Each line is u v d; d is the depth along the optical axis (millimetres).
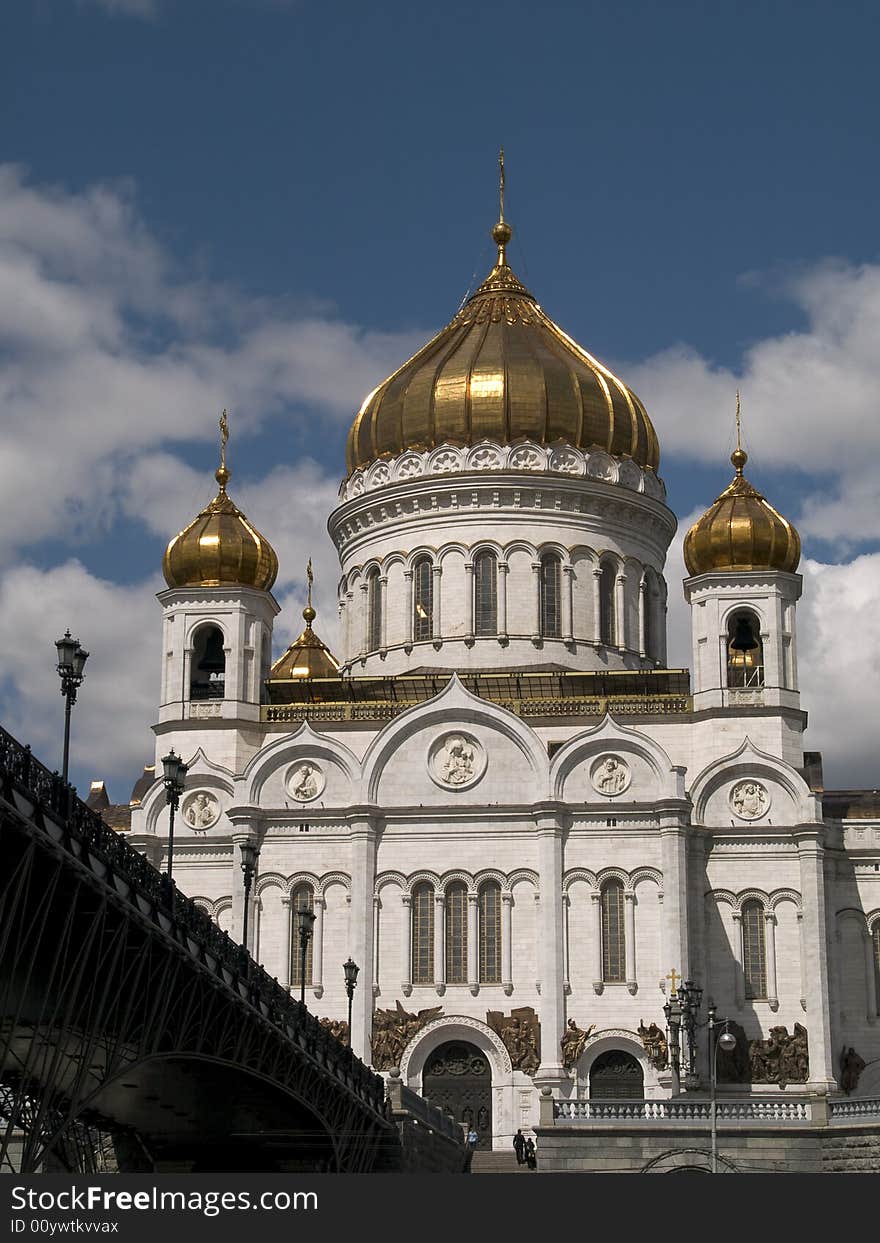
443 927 107500
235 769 112688
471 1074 105750
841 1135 79562
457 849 108312
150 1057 56938
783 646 111250
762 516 113062
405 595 120688
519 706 112500
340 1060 80250
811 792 107750
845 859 108875
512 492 119938
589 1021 105062
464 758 109500
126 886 51969
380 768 109750
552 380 122750
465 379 122688
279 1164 80500
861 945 108000
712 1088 80312
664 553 126188
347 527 125250
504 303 130000
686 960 105125
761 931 106688
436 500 120688
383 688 117188
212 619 115375
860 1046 106625
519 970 106375
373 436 124938
